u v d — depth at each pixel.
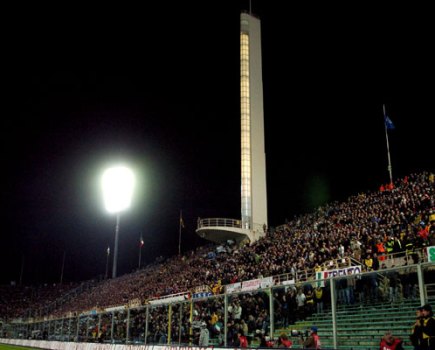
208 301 21.12
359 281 18.75
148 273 60.81
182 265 53.88
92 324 30.41
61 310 66.25
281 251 35.41
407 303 17.11
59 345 34.84
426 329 10.72
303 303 19.64
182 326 21.50
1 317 77.81
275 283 28.98
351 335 17.08
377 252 24.19
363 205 36.41
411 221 26.89
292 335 17.27
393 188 36.91
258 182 55.78
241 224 54.03
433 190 29.72
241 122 57.50
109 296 58.88
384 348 11.34
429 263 12.25
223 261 45.22
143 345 22.80
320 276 25.20
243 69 59.53
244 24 61.53
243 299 20.08
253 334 18.89
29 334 44.34
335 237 30.81
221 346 17.59
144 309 24.95
